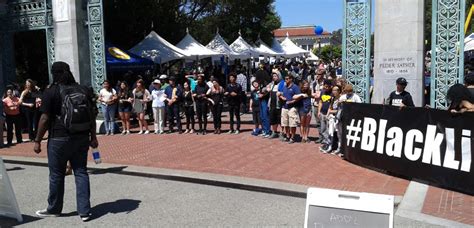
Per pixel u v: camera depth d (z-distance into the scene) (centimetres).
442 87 1107
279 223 620
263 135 1370
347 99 1055
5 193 648
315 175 866
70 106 632
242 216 655
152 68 2347
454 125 746
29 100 1430
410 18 1121
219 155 1091
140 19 2550
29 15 1697
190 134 1469
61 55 1606
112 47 2102
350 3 1197
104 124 1560
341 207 374
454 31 1084
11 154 1201
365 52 1188
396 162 845
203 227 609
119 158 1099
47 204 738
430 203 688
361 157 935
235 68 3181
